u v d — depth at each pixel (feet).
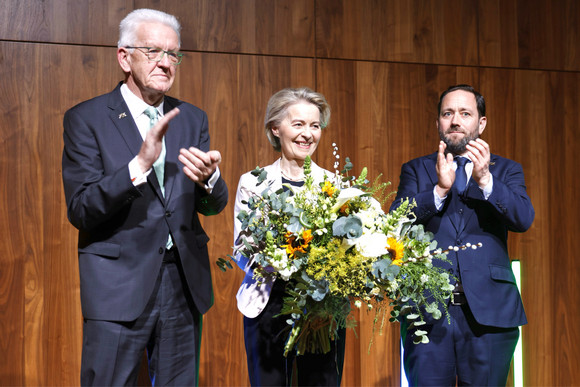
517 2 13.07
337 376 7.33
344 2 12.17
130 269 6.57
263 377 7.27
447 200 8.35
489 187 8.00
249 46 11.66
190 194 7.03
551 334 12.94
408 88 12.46
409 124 12.43
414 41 12.51
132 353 6.57
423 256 6.64
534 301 12.89
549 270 12.99
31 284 10.53
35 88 10.61
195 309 7.04
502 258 8.28
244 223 6.70
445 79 12.66
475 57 12.82
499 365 8.00
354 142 12.11
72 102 10.77
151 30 6.79
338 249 6.44
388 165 12.27
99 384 6.39
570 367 13.02
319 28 12.03
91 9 10.88
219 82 11.49
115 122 6.84
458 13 12.76
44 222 10.62
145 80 6.79
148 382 10.89
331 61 12.09
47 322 10.61
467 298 7.89
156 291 6.72
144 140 6.53
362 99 12.19
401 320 8.48
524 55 13.07
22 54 10.56
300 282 6.56
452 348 8.05
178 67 11.27
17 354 10.44
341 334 7.42
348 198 6.50
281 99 7.80
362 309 12.10
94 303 6.47
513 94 12.99
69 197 6.61
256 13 11.71
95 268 6.56
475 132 8.52
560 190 13.14
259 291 7.35
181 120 7.32
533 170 13.01
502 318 7.93
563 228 13.12
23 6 10.57
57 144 10.69
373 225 6.60
